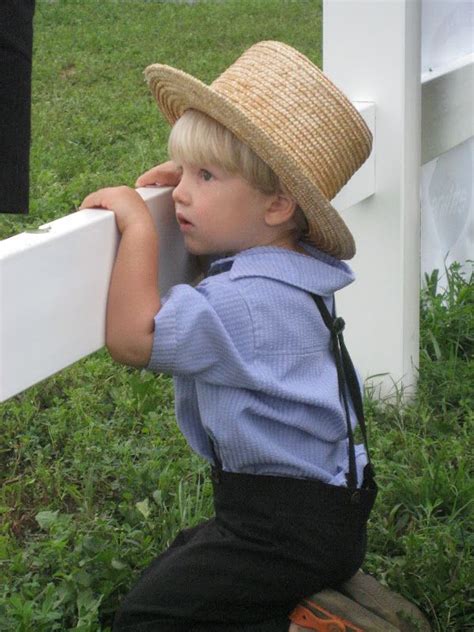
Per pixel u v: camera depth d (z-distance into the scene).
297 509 2.94
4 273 2.44
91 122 9.88
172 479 4.07
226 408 2.88
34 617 3.23
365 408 4.68
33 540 3.87
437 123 5.17
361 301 4.82
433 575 3.56
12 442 4.43
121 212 2.83
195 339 2.76
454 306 5.67
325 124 2.97
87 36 14.23
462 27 5.93
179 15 16.00
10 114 3.11
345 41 4.56
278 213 2.95
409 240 4.75
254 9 16.50
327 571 2.98
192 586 3.00
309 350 2.95
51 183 7.73
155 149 8.84
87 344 2.76
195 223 2.96
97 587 3.45
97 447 4.27
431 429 4.65
